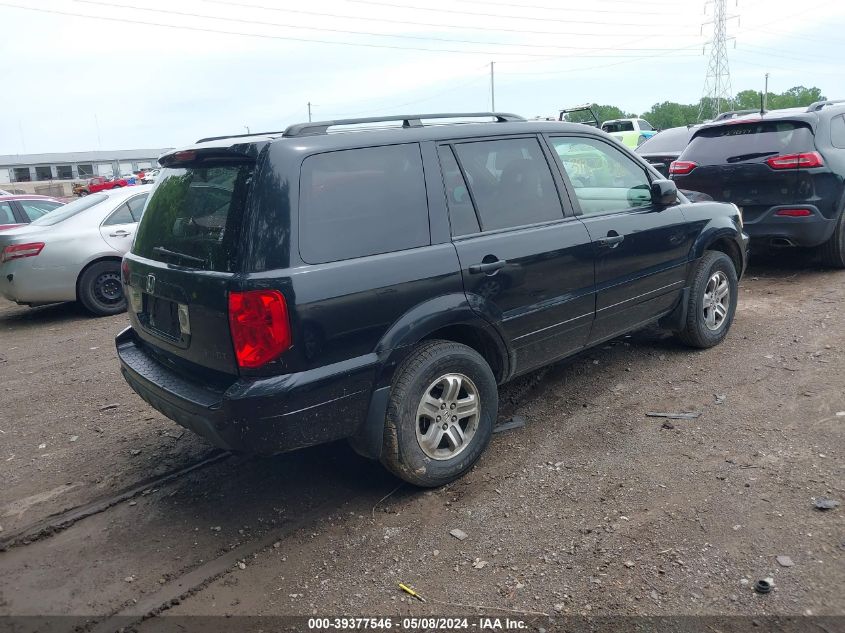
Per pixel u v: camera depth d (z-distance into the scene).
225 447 3.34
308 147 3.38
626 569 3.04
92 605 3.08
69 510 3.92
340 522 3.61
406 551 3.32
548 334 4.32
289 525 3.62
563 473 3.90
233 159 3.41
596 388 5.05
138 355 4.19
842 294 6.99
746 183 7.69
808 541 3.11
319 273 3.26
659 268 5.02
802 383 4.84
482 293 3.86
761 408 4.50
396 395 3.58
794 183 7.36
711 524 3.30
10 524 3.80
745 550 3.09
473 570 3.14
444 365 3.72
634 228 4.78
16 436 5.02
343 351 3.35
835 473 3.64
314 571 3.22
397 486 3.93
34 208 11.49
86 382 6.16
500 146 4.19
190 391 3.48
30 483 4.27
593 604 2.86
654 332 6.14
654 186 4.96
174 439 4.79
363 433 3.54
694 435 4.21
